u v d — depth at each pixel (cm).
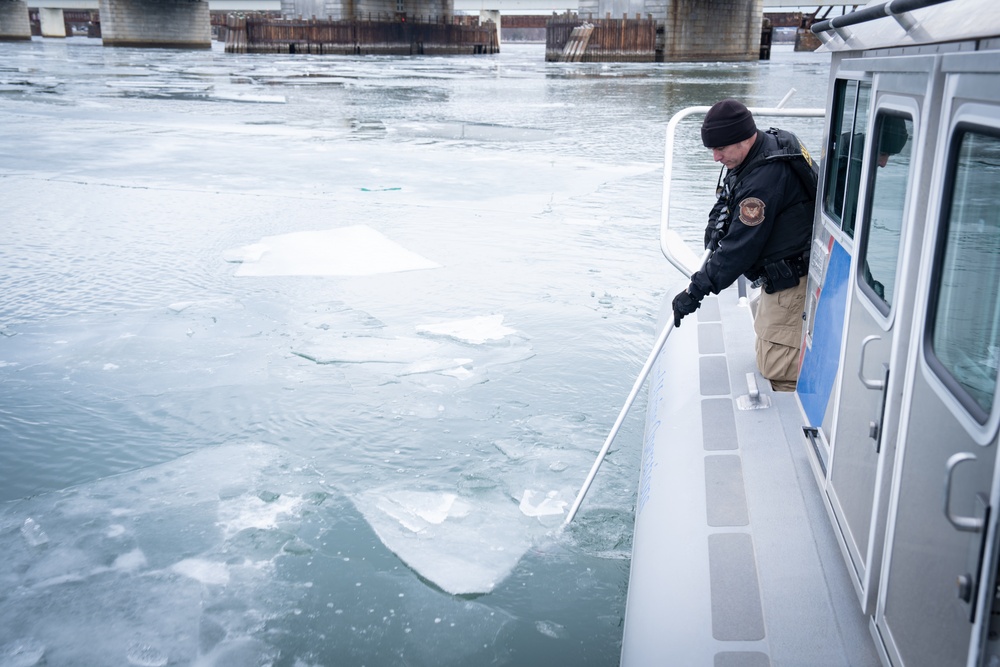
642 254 793
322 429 446
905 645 184
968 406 156
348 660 282
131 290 678
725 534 270
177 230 880
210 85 3300
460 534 352
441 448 426
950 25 177
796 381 367
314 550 341
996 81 151
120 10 8369
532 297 664
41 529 354
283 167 1305
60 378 507
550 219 943
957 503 158
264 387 497
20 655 281
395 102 2603
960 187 167
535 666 280
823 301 305
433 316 621
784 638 224
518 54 8806
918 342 183
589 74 4375
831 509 260
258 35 7156
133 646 287
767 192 321
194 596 312
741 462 312
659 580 261
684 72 4519
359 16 7488
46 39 11212
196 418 458
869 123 237
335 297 664
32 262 755
